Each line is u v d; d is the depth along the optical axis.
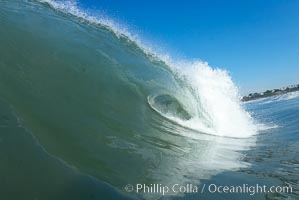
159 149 7.64
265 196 5.46
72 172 5.44
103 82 9.84
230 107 13.56
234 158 7.88
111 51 11.80
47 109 7.54
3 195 4.59
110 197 4.98
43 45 10.07
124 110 9.16
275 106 38.34
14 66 8.55
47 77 8.80
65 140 6.61
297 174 6.56
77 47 10.92
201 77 13.42
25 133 6.13
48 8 12.38
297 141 10.23
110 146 7.00
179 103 11.01
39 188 4.88
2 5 11.18
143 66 11.92
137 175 5.91
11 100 7.19
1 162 5.18
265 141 10.59
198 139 9.48
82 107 8.34
